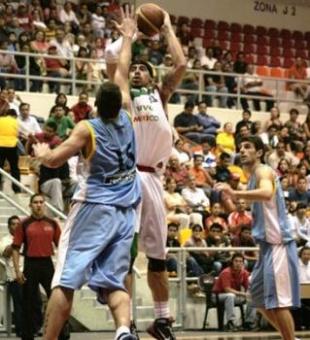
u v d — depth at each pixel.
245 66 31.19
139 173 9.18
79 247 7.80
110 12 31.09
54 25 28.00
